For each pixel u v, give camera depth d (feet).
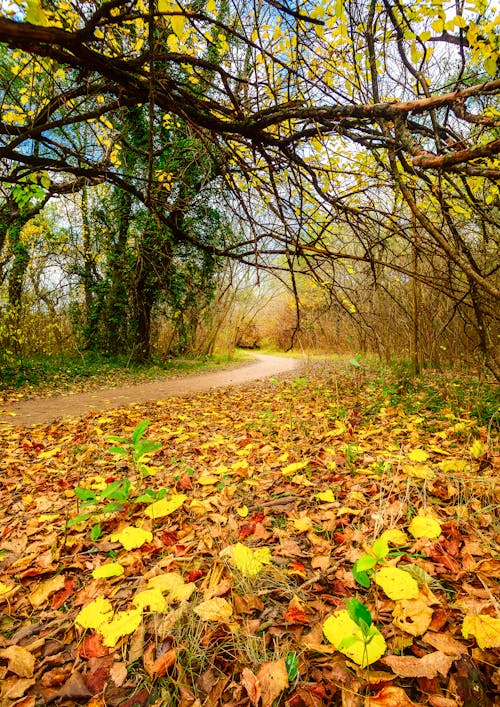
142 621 4.71
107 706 3.92
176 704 3.91
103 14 4.23
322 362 55.77
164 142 21.63
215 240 28.40
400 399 18.74
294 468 8.64
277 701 3.73
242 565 5.02
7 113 12.56
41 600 5.67
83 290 51.49
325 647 4.12
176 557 6.38
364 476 9.05
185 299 46.91
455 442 11.41
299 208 8.39
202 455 12.71
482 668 3.81
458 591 4.99
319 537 6.51
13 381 33.14
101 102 13.96
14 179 10.33
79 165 12.71
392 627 4.38
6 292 39.06
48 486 10.85
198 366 56.75
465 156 5.21
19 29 3.64
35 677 4.34
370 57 7.89
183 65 9.21
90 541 7.39
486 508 6.63
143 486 9.71
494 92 5.71
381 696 3.52
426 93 6.99
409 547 6.14
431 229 6.24
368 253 8.82
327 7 7.13
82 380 37.81
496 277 12.66
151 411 21.95
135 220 39.75
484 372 19.47
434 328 30.40
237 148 11.65
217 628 4.70
